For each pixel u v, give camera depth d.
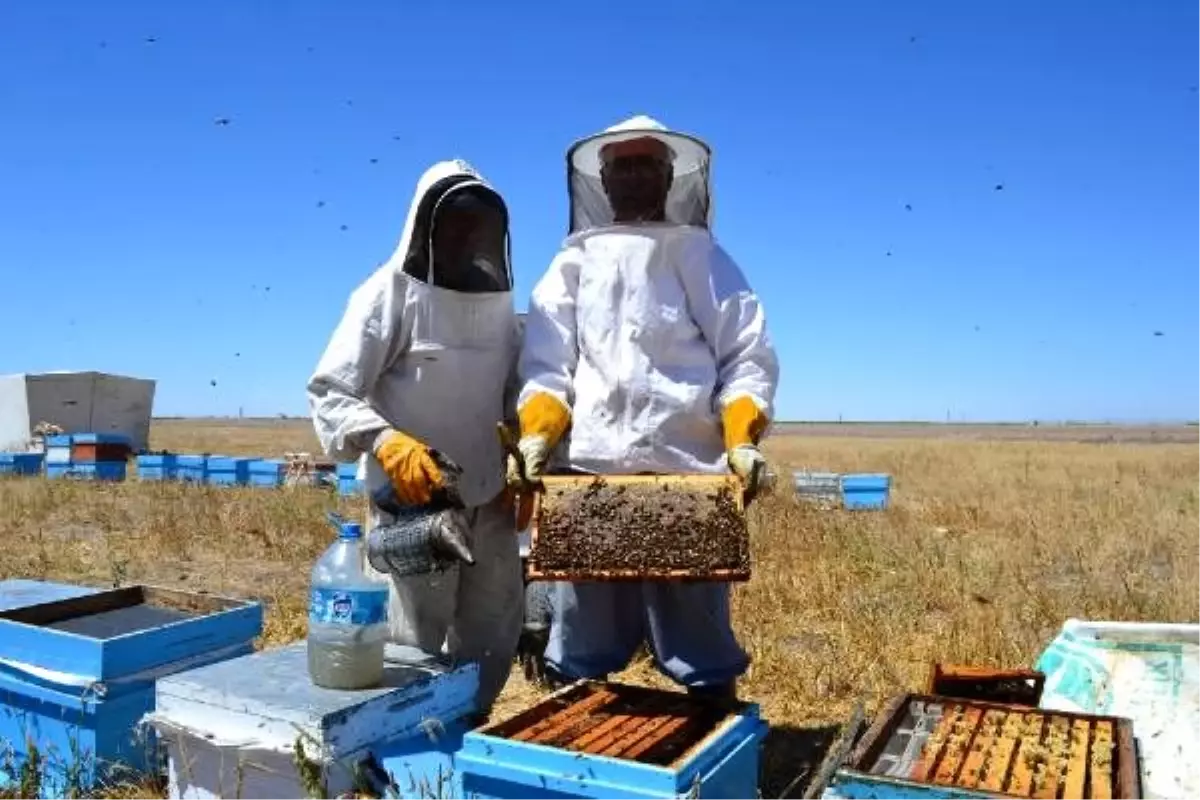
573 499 3.63
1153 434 116.06
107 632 4.14
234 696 3.44
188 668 4.05
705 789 2.95
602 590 4.10
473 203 4.13
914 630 7.05
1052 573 9.62
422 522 3.93
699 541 3.44
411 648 4.19
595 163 4.11
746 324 4.14
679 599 4.02
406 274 4.22
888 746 2.97
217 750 3.49
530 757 2.98
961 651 6.24
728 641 4.06
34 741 3.96
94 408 28.31
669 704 3.57
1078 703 3.93
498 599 4.64
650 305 4.00
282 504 14.69
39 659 3.93
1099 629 4.19
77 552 10.97
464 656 4.66
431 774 3.33
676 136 3.98
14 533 12.67
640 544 3.44
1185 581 8.41
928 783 2.55
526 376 4.10
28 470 23.14
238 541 11.70
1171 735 3.83
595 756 2.91
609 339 4.00
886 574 8.93
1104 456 39.31
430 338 4.27
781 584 8.50
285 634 6.96
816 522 12.31
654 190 4.08
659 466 3.99
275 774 3.36
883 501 15.92
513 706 5.65
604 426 3.99
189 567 10.19
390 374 4.35
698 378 4.03
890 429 162.50
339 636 3.55
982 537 12.19
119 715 3.81
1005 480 23.19
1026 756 2.79
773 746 5.02
